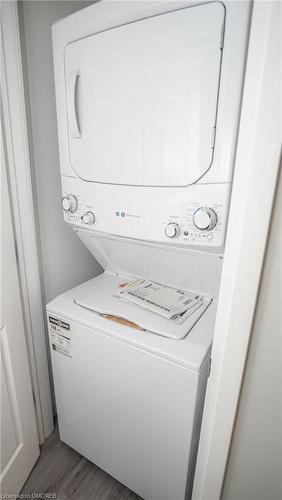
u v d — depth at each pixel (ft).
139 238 4.19
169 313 4.34
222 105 3.14
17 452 5.22
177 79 3.29
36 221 5.34
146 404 4.23
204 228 3.54
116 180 4.11
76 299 4.91
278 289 2.34
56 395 5.61
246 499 3.30
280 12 1.86
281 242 2.22
